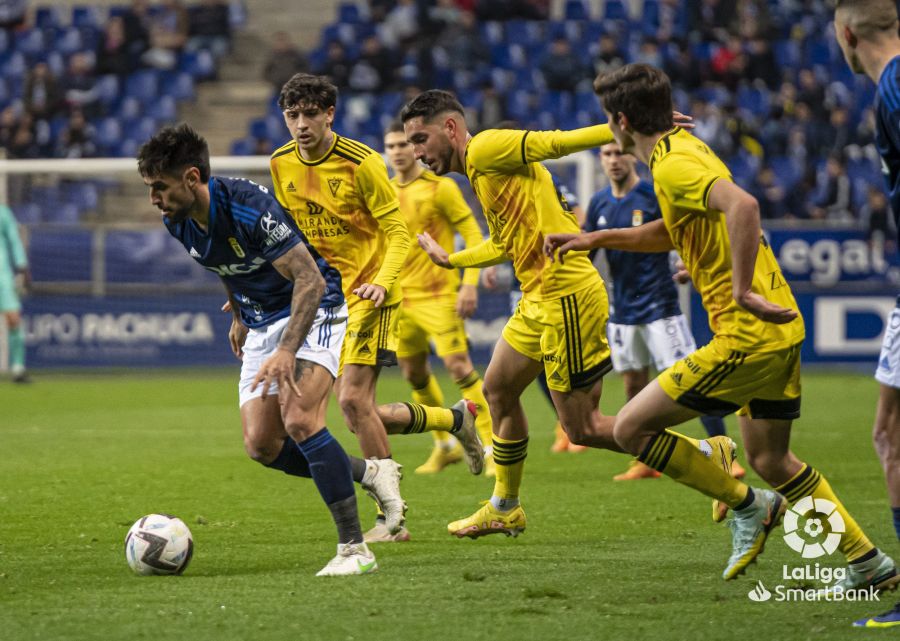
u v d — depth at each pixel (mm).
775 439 16453
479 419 30375
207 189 16812
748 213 14836
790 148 68312
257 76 82438
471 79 74812
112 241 60219
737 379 15930
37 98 75062
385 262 21562
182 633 14094
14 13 83625
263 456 18422
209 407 46750
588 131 19062
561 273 19922
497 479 20281
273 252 16953
